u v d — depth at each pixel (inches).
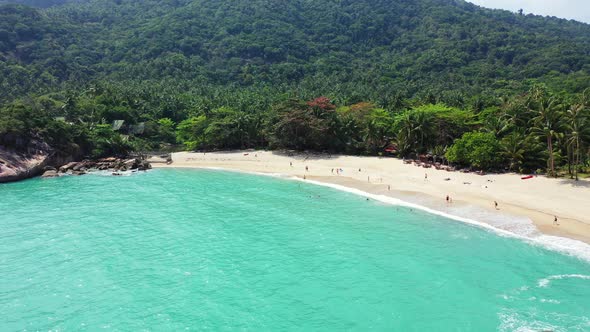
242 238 2086.6
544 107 3129.9
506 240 1963.6
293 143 4475.9
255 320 1371.8
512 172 3105.3
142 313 1419.8
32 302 1498.5
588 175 2864.2
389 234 2106.3
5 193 3048.7
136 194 3002.0
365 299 1489.9
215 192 3041.3
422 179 3125.0
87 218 2428.6
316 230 2186.3
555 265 1691.7
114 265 1785.2
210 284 1612.9
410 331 1299.2
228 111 5339.6
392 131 4183.1
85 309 1448.1
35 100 5728.3
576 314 1357.0
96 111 5472.4
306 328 1325.0
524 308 1403.8
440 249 1902.1
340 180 3307.1
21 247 1985.7
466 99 5821.9
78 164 4060.0
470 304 1440.7
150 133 5575.8
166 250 1942.7
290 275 1680.6
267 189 3112.7
